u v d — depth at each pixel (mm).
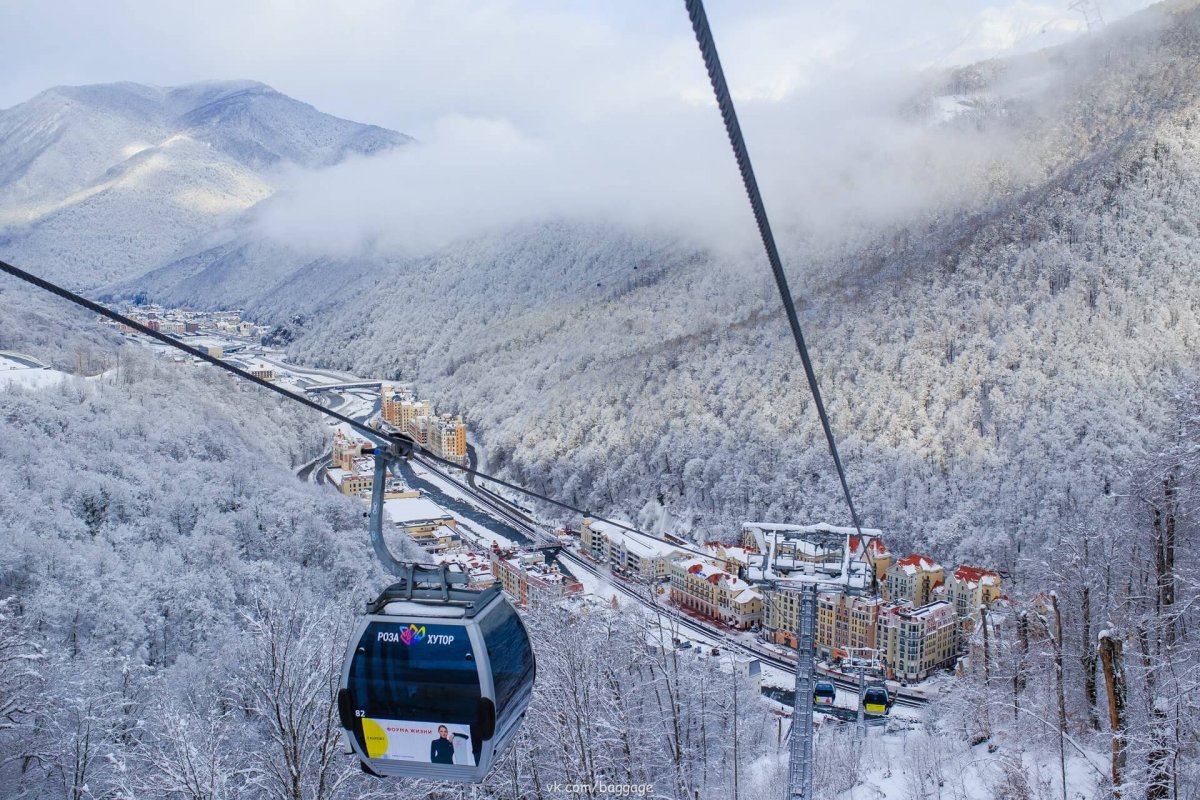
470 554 154500
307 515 119562
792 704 99750
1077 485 143250
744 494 181250
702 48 6910
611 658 51875
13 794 43625
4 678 44969
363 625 13164
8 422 128625
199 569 92188
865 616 116688
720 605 133625
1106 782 40406
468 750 12914
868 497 164625
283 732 38594
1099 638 38562
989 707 59000
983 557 143625
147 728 48906
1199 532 49844
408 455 13117
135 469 123500
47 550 79875
